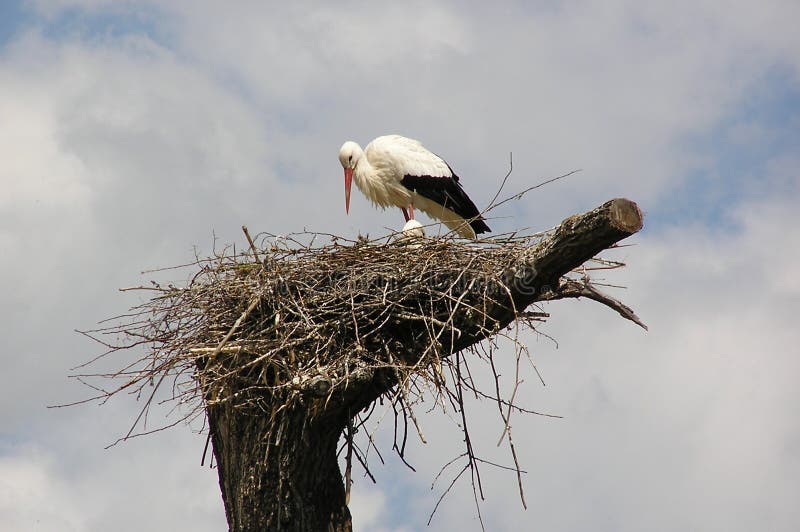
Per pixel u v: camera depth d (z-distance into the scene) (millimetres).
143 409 10758
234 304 11266
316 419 10969
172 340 11156
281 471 11250
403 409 10766
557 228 10125
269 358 10594
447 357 11062
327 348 10852
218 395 10828
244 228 11391
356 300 11219
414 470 11164
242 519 11414
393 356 10977
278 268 11227
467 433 11008
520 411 10859
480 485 11062
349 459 11086
